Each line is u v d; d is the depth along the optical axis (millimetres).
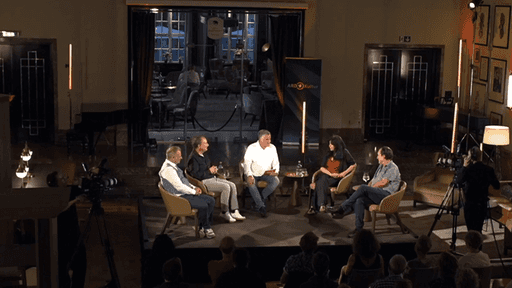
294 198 8508
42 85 11477
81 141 11234
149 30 11062
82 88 11438
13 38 11219
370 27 11914
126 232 7773
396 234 7246
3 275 3959
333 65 11844
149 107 11289
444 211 8508
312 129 11273
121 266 6680
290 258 4660
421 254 4918
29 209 2176
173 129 11477
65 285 5000
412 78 12305
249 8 11125
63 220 5383
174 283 3955
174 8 10992
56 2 11242
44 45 11375
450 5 12086
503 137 8648
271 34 11328
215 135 11578
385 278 4164
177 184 7039
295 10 11297
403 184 7219
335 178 7996
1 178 3215
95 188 6074
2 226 4078
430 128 12258
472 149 7043
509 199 7707
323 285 4086
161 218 7938
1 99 3264
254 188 7949
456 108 6875
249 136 11633
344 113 12062
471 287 3836
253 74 11414
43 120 11570
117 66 11227
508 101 9039
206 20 11117
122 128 11281
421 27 12055
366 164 10109
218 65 11328
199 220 7059
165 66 11227
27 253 2613
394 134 12438
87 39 11250
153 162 9984
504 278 6387
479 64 11391
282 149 11078
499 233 7781
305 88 11141
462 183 6977
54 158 10172
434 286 4172
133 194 9305
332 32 11695
